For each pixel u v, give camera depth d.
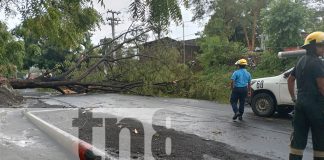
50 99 17.94
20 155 6.09
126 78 18.77
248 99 11.91
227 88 18.83
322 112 4.55
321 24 25.41
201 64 31.39
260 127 9.41
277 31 24.52
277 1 24.42
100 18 4.66
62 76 15.73
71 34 4.79
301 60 4.84
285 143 7.50
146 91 20.17
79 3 4.43
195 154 6.26
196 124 9.75
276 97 11.16
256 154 6.51
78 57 16.48
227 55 30.17
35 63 40.50
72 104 15.34
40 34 4.67
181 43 20.55
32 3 4.47
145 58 18.80
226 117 11.27
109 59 16.86
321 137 4.56
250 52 30.34
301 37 24.39
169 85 19.98
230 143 7.40
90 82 17.11
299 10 23.78
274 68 24.73
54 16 4.47
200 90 18.80
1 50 10.82
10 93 14.55
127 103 16.02
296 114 4.78
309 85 4.64
